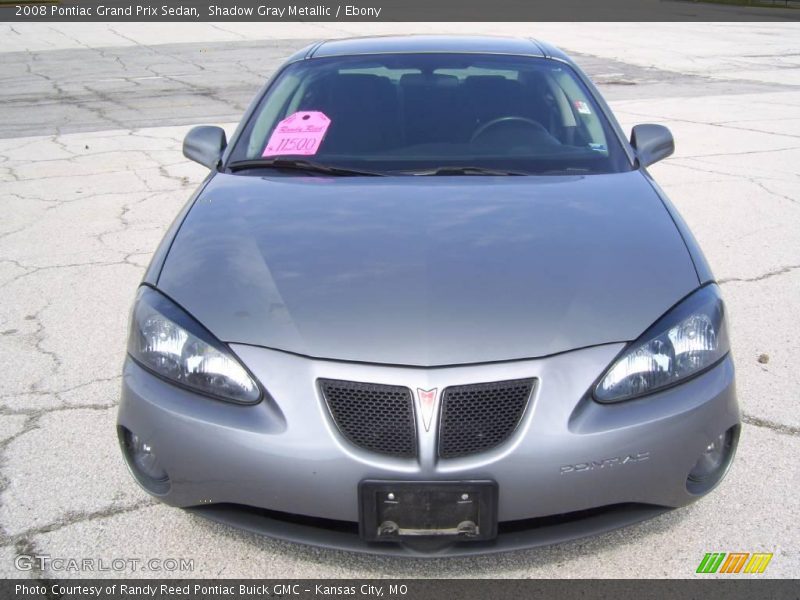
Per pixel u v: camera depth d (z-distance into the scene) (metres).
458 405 2.13
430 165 3.17
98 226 5.88
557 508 2.15
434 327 2.21
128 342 2.48
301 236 2.64
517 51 3.85
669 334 2.25
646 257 2.51
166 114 10.54
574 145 3.30
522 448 2.10
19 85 13.28
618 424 2.13
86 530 2.61
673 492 2.24
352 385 2.15
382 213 2.77
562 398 2.13
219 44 18.97
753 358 3.72
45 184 7.12
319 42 4.22
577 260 2.47
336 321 2.25
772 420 3.18
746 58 16.52
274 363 2.20
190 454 2.22
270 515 2.28
